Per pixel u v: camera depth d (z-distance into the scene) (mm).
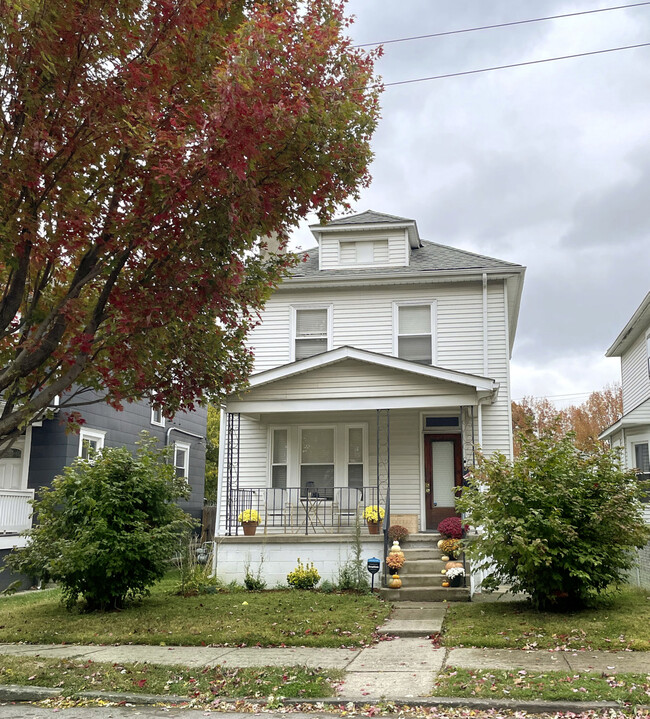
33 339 7117
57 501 11789
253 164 7227
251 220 7531
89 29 6730
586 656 7766
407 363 14484
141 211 7223
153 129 7082
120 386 8055
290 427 17141
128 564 11352
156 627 10031
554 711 6047
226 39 7770
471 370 16922
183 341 8227
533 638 8688
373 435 16859
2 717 6375
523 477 10500
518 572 10211
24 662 8133
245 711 6453
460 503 10938
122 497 11523
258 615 10781
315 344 17922
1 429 6867
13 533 16156
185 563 14164
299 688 6852
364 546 14281
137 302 7164
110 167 7516
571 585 10203
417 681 7043
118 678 7375
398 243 18250
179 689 7016
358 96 7863
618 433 20844
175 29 7316
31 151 6727
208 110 7020
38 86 6816
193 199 7137
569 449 10789
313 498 16453
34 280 7957
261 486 16969
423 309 17641
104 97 6949
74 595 11555
